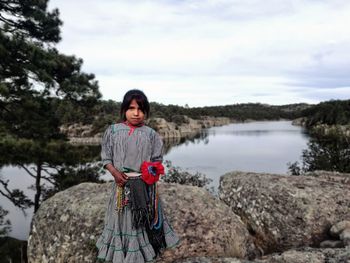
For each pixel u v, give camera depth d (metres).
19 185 26.89
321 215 5.28
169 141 90.38
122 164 2.85
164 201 4.82
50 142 11.74
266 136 104.25
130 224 2.82
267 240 5.34
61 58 13.13
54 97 13.20
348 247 4.12
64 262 4.36
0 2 13.24
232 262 3.90
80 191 5.33
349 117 91.00
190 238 4.37
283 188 5.82
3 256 10.98
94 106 14.11
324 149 12.22
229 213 4.96
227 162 43.56
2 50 10.98
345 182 6.86
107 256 2.83
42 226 4.81
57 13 14.53
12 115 12.52
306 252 4.06
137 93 2.91
